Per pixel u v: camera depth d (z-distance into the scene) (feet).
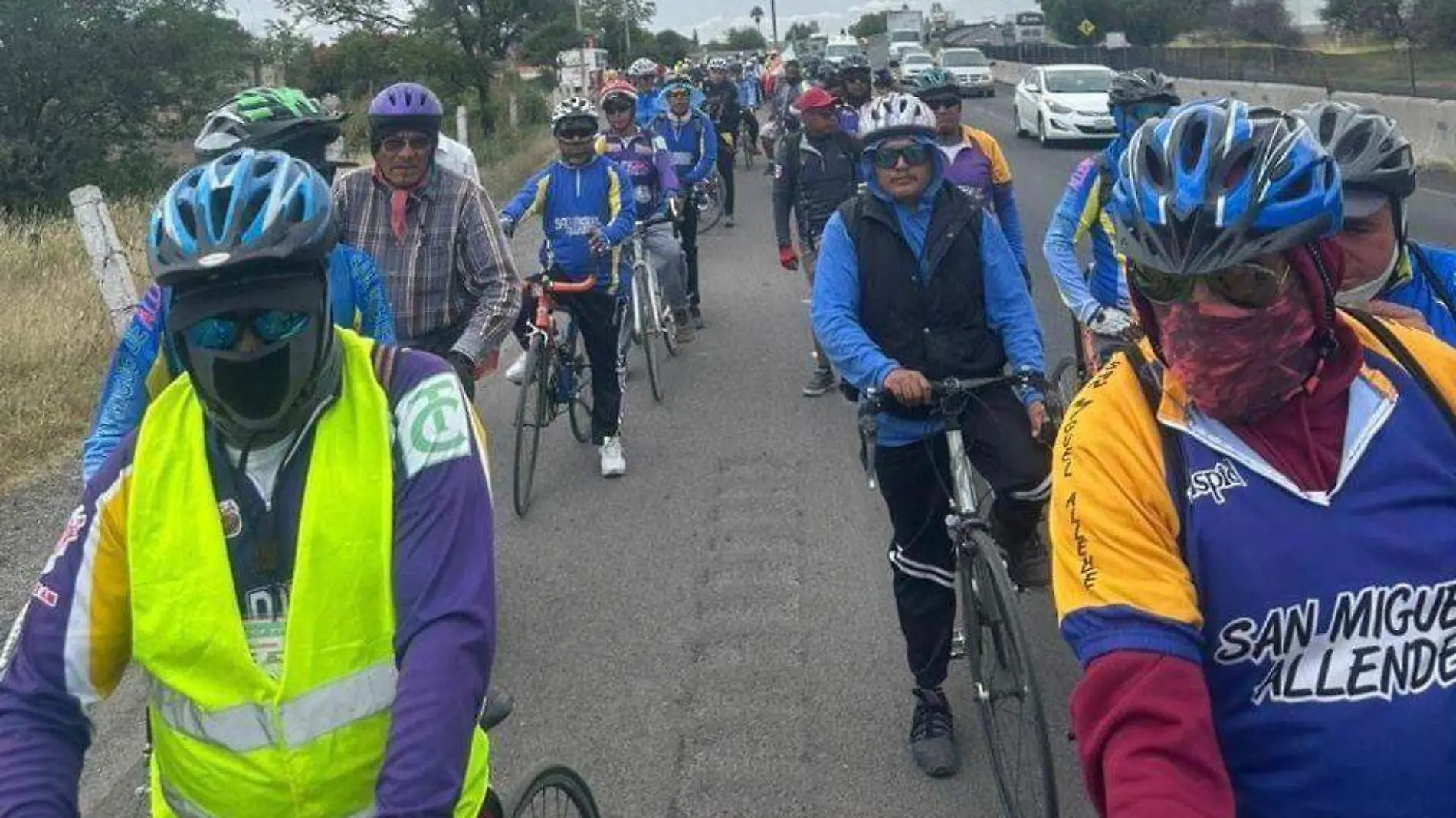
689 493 22.79
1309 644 5.86
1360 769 5.81
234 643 6.46
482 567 6.56
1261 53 103.50
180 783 6.75
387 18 103.96
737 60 141.59
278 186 6.48
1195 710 5.77
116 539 6.68
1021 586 13.61
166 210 6.50
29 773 6.31
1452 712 5.79
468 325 15.99
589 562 19.77
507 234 23.36
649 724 14.89
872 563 19.31
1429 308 9.80
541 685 15.89
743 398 28.94
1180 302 5.98
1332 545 5.83
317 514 6.46
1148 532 6.02
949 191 13.23
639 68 49.60
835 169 27.94
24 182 59.88
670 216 31.22
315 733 6.49
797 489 22.80
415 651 6.32
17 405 26.08
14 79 59.67
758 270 45.21
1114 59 140.46
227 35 65.87
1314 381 6.04
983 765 13.80
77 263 38.40
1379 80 84.23
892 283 13.07
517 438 21.47
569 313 24.41
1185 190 5.81
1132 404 6.23
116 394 10.35
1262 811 5.98
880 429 13.38
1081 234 17.07
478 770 7.45
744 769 13.88
